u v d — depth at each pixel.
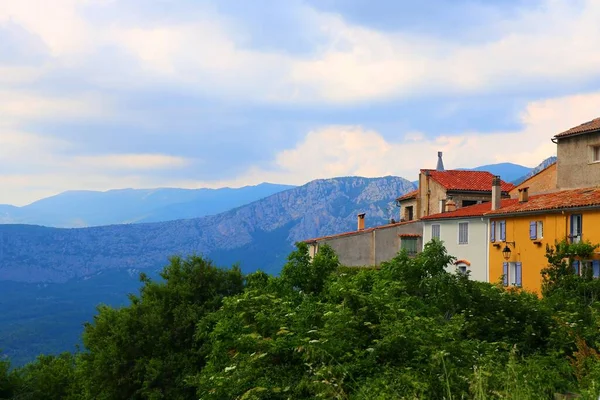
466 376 11.09
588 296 24.88
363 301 14.57
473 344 13.95
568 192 40.16
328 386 11.07
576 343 15.27
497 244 42.81
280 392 11.81
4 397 38.03
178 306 29.41
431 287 17.55
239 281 31.86
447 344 12.49
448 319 16.80
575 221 35.28
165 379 26.98
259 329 14.55
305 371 12.10
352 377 11.49
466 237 46.97
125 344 28.39
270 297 16.47
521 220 40.22
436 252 18.17
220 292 31.25
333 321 13.48
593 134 40.25
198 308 29.45
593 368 13.17
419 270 17.95
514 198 50.81
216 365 15.29
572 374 13.84
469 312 16.86
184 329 28.72
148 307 29.80
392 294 16.19
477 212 46.03
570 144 42.31
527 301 17.95
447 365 11.46
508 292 18.61
